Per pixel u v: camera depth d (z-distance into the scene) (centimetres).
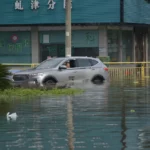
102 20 6969
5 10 7194
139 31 7856
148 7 7575
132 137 1916
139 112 2617
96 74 4859
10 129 2106
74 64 4722
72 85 4466
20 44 7356
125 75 6166
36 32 7294
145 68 6506
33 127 2155
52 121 2316
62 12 7056
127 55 7538
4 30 7394
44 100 3231
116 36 7306
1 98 3375
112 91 3903
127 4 7012
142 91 3909
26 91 3619
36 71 4378
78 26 7169
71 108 2792
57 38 7244
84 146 1759
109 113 2578
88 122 2281
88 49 7200
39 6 7106
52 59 4697
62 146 1761
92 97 3412
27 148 1731
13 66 6391
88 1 6981
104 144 1788
